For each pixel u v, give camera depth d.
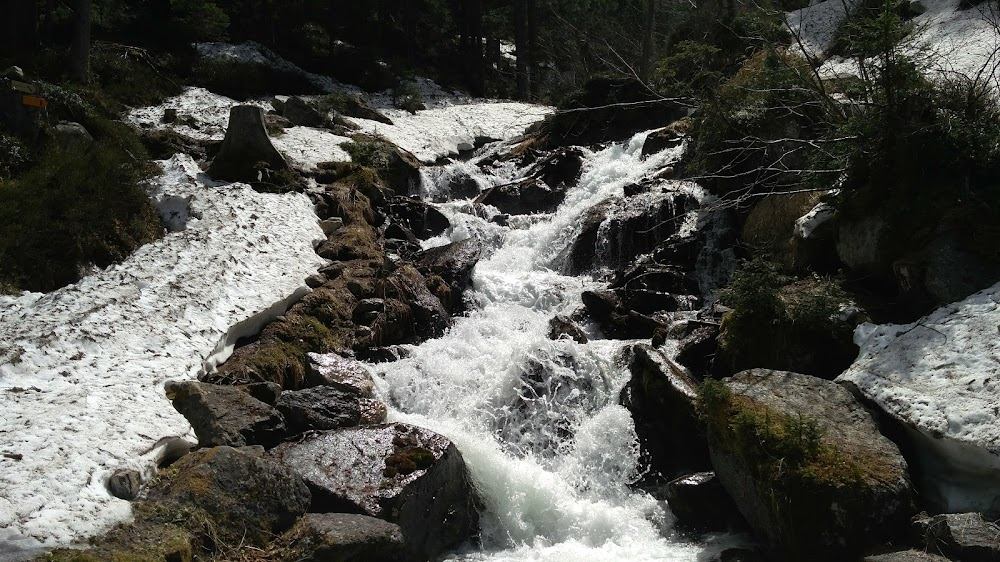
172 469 6.43
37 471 5.70
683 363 9.35
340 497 6.63
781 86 12.00
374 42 33.25
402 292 11.66
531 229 15.29
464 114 26.30
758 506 6.75
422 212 15.94
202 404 7.40
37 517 5.31
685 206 13.51
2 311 8.30
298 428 7.98
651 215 13.62
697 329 9.76
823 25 18.58
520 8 34.34
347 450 7.17
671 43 21.92
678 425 8.37
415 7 35.69
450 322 11.77
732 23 18.64
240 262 10.79
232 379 8.42
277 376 9.20
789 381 7.64
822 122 10.78
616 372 9.48
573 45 32.16
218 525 5.99
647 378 8.80
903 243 8.52
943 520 6.07
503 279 13.28
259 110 15.30
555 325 10.80
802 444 6.70
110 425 6.50
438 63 35.31
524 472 8.05
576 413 9.16
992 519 6.20
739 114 12.85
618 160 17.30
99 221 11.35
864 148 9.10
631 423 8.66
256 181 14.76
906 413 6.98
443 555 7.11
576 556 6.96
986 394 6.70
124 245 11.54
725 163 13.09
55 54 19.78
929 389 7.06
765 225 11.55
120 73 21.06
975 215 8.16
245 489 6.27
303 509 6.46
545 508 7.78
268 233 12.29
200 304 9.21
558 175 17.67
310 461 6.99
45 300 8.60
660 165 15.91
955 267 8.03
